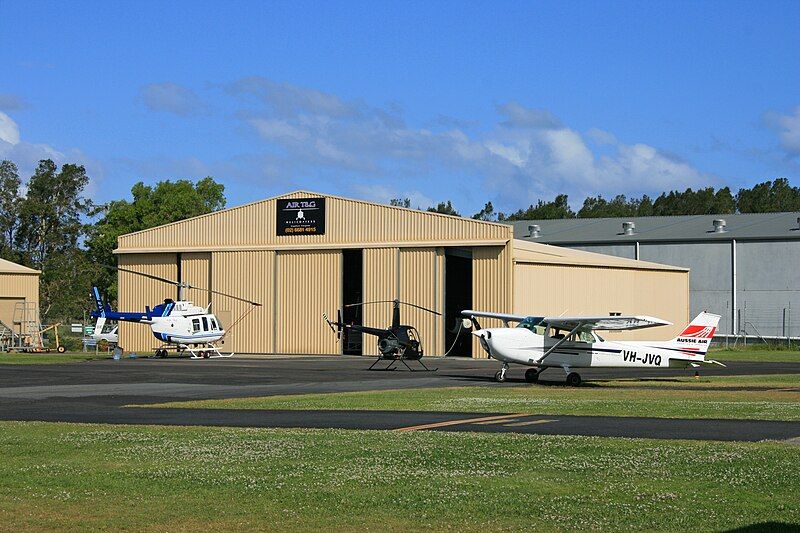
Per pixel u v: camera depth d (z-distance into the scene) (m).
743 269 75.38
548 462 14.55
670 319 67.25
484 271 53.59
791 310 73.50
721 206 178.00
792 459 14.75
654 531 10.49
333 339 57.75
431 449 15.84
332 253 57.94
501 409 23.09
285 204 59.31
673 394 28.53
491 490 12.59
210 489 12.74
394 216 56.19
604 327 33.41
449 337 56.75
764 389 31.27
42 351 61.12
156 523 11.02
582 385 33.44
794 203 178.50
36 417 21.48
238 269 60.50
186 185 101.25
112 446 16.33
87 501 12.09
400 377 36.88
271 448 16.02
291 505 11.84
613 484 12.92
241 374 38.44
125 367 43.12
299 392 29.16
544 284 55.94
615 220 89.88
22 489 12.79
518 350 33.88
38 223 105.94
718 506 11.62
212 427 19.22
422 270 55.22
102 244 101.06
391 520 11.09
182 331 53.03
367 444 16.44
